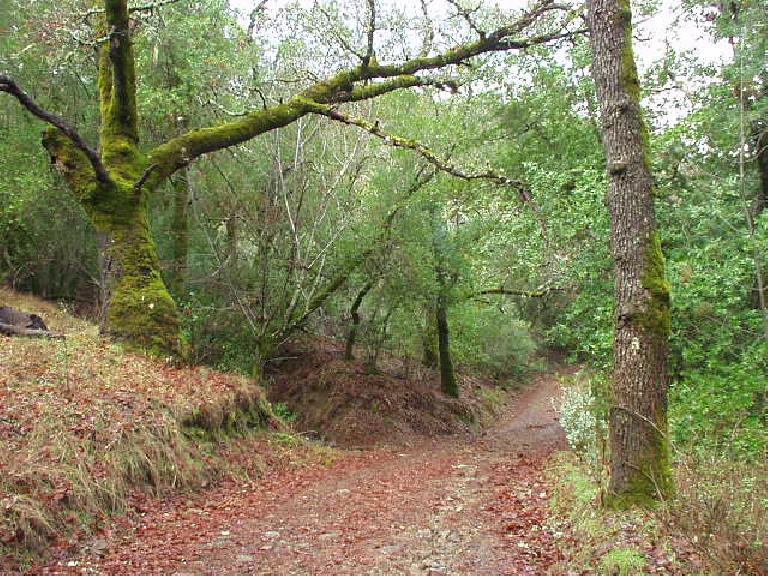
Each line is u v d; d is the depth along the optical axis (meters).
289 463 10.53
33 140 16.67
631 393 6.27
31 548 5.28
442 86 15.41
